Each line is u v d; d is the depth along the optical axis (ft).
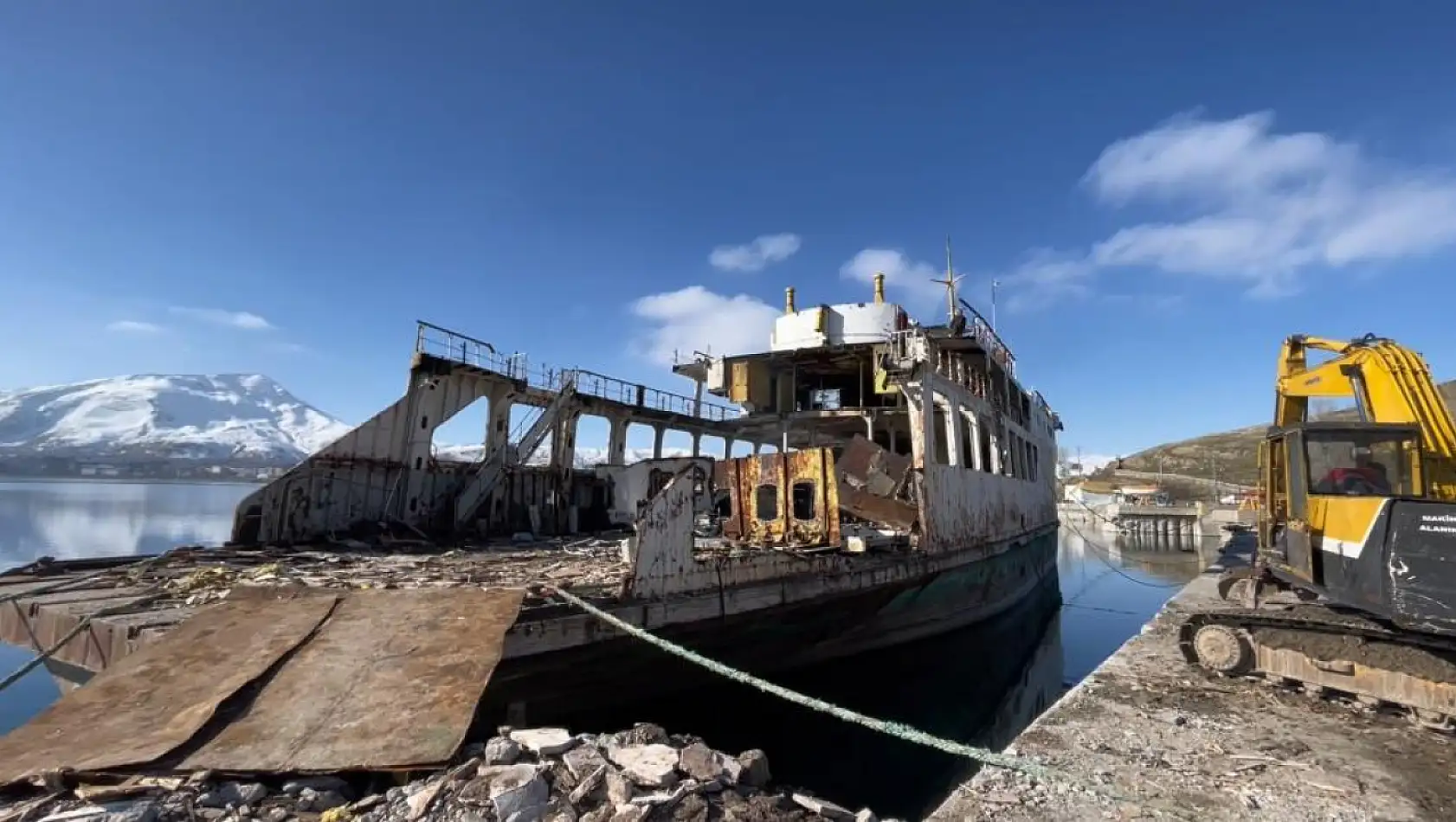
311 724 17.81
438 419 62.95
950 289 76.18
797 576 39.04
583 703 30.91
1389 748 21.63
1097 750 21.33
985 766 19.89
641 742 18.35
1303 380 37.42
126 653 23.76
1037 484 100.48
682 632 32.76
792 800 16.72
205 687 19.01
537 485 72.79
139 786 15.21
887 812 31.27
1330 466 30.14
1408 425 28.94
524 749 17.47
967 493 61.72
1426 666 23.50
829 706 19.12
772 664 40.24
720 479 79.10
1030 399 101.40
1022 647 67.92
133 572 36.65
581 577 36.19
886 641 49.52
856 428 95.40
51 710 17.70
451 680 20.22
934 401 62.90
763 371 92.68
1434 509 24.13
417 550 50.85
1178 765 20.25
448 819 14.71
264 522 49.62
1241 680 28.96
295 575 35.88
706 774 16.38
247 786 15.53
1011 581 74.33
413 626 23.34
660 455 93.35
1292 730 23.13
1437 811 17.54
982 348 75.77
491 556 47.06
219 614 23.38
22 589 32.30
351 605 24.56
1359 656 25.29
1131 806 17.24
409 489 59.82
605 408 83.76
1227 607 40.55
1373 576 25.40
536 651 26.71
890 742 39.86
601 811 14.90
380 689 19.56
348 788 16.26
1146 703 25.99
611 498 82.28
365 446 56.59
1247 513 177.78
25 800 14.71
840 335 89.20
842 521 60.39
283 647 21.33
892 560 46.98
